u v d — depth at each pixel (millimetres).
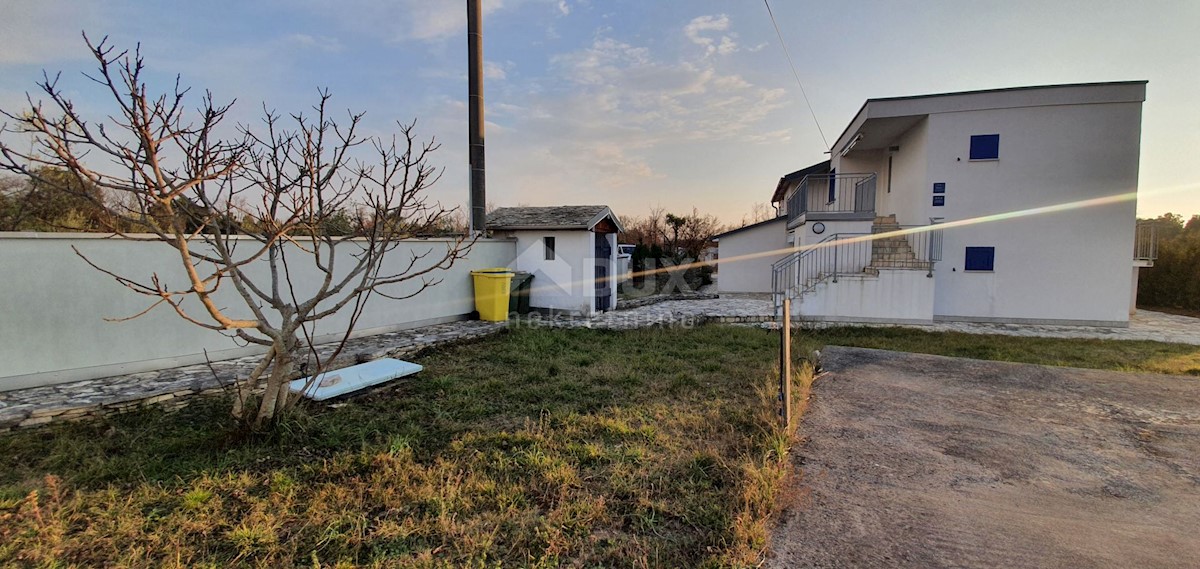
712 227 34156
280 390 3746
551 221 11000
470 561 2238
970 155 10945
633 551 2334
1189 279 14484
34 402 4301
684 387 5215
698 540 2432
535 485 2980
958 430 3908
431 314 9047
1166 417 4207
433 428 4004
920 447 3566
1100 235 10461
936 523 2541
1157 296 15406
